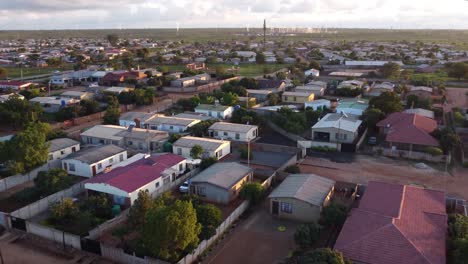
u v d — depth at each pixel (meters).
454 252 32.75
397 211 37.75
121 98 103.25
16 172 53.16
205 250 38.31
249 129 73.69
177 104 100.69
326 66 184.25
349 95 115.75
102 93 110.06
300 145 69.50
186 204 35.78
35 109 85.38
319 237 39.22
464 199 49.22
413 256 31.66
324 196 44.97
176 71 169.25
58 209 43.03
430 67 173.75
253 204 47.84
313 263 29.78
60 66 189.38
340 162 62.88
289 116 83.19
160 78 133.12
